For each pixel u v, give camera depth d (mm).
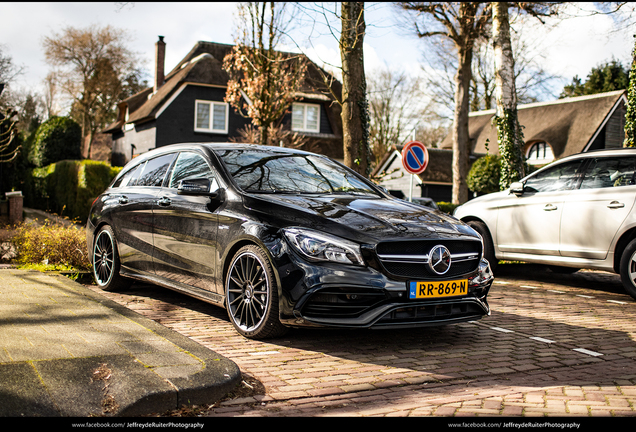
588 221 6824
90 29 44031
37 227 8234
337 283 3709
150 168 5703
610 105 29766
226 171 4672
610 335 4875
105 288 5934
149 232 5230
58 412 2492
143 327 3898
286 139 24109
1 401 2492
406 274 3861
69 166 16156
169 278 5020
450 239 4047
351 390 3178
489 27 19500
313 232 3852
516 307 6086
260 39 13445
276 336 4102
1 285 5180
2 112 12484
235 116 27625
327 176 5160
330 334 4430
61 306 4391
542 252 7430
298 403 2936
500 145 12383
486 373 3619
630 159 6684
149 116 26766
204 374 3008
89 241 6230
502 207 8023
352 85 9773
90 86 44562
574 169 7273
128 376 2879
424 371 3609
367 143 9922
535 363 3898
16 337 3447
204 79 26703
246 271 4172
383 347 4156
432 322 3955
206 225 4535
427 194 31641
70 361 3045
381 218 4105
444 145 37594
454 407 2920
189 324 4586
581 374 3666
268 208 4141
